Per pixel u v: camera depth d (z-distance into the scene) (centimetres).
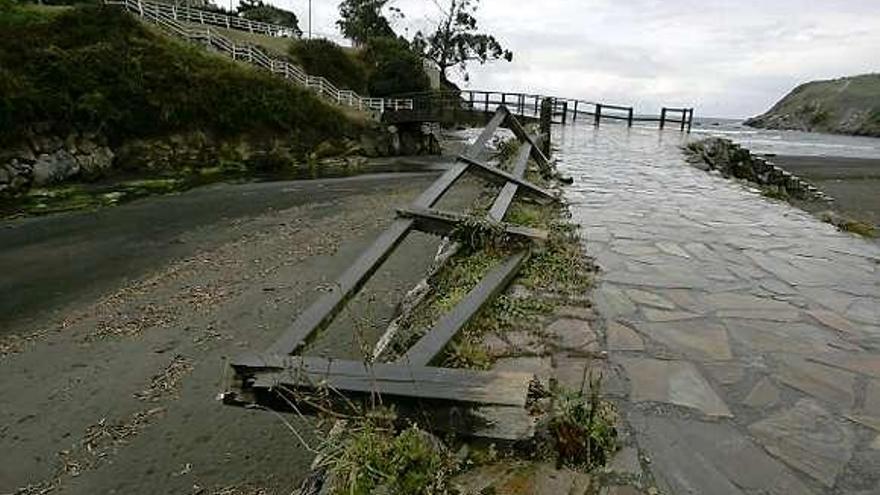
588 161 1264
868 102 6925
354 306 711
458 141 3722
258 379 255
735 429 249
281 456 441
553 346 329
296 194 1652
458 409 231
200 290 829
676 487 212
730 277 459
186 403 523
